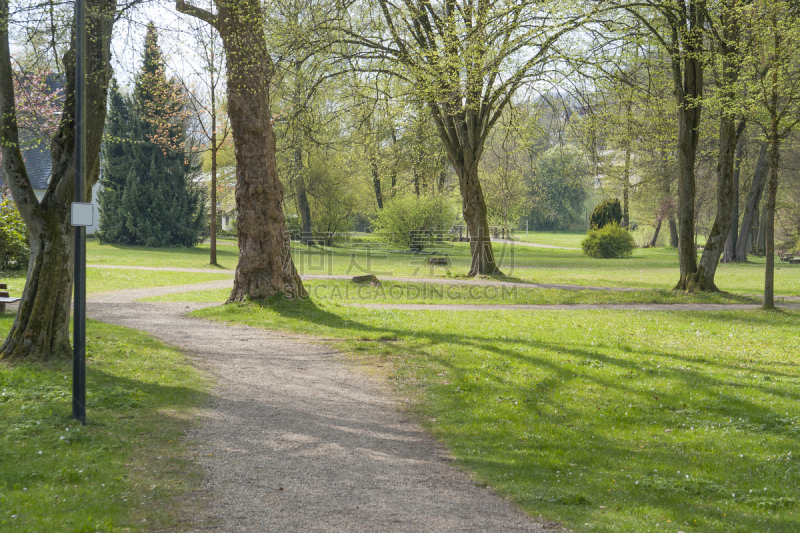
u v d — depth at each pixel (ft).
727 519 16.74
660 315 61.87
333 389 33.17
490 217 203.00
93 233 169.48
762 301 73.87
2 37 31.76
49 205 33.94
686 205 80.33
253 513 16.56
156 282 85.81
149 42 39.01
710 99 64.64
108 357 35.76
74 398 23.57
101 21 33.86
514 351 42.01
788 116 64.39
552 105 80.64
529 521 16.81
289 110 75.25
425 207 165.68
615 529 15.98
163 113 155.12
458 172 96.07
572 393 32.12
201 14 55.47
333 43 70.38
